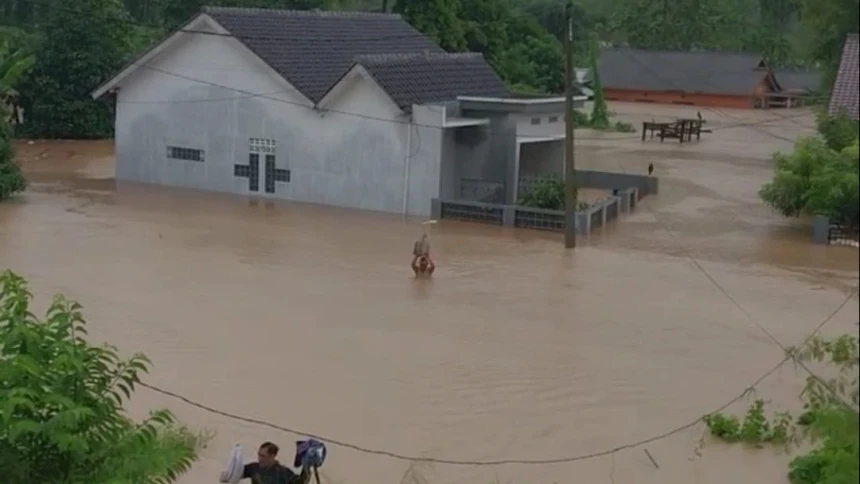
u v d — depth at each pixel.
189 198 40.09
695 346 22.89
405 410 18.61
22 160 48.88
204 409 18.16
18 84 55.47
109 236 32.34
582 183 46.22
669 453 17.12
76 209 36.72
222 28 40.75
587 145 59.06
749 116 60.75
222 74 41.22
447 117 37.75
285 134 40.31
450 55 43.06
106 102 53.22
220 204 39.00
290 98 39.97
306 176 40.12
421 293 26.70
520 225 36.56
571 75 33.69
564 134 40.66
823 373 8.20
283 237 33.25
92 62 56.31
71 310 10.98
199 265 28.84
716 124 61.31
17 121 55.12
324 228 35.09
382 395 19.27
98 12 56.88
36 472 9.26
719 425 17.94
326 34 43.84
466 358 21.52
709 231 36.81
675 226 37.66
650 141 60.88
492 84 42.88
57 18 56.22
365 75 38.25
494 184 38.81
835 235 34.62
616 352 22.31
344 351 21.69
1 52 42.59
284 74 39.72
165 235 32.88
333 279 27.84
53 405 9.21
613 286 28.19
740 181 48.53
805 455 16.52
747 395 19.70
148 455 9.50
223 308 24.50
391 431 17.66
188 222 35.19
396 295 26.42
